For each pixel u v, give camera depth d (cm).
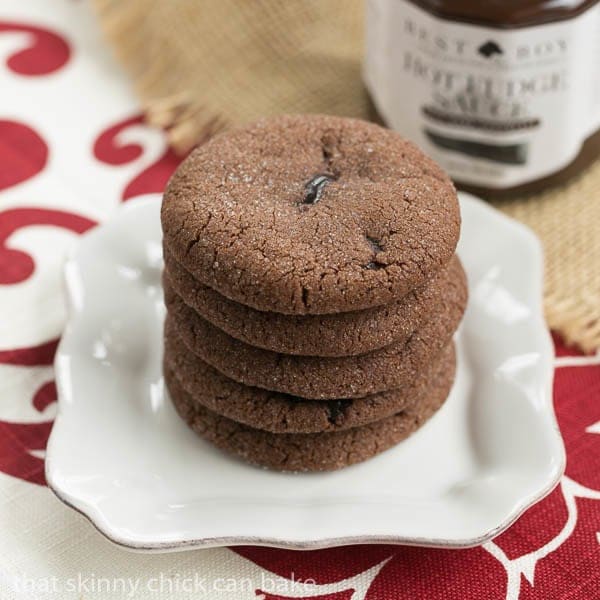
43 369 51
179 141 58
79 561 46
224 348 46
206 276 44
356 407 46
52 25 64
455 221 45
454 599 45
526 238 52
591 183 57
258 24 61
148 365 50
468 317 50
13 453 48
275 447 47
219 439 47
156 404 49
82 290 51
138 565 46
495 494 45
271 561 46
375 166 47
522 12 51
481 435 48
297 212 45
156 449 47
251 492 47
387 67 55
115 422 48
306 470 47
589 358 51
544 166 55
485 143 55
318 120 48
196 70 61
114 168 58
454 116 54
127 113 60
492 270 51
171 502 46
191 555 46
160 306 51
